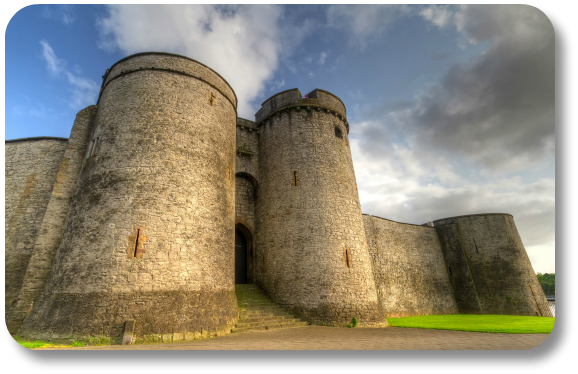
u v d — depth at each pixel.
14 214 12.66
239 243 18.05
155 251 10.46
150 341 9.21
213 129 13.98
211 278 11.53
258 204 18.20
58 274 10.22
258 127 20.12
